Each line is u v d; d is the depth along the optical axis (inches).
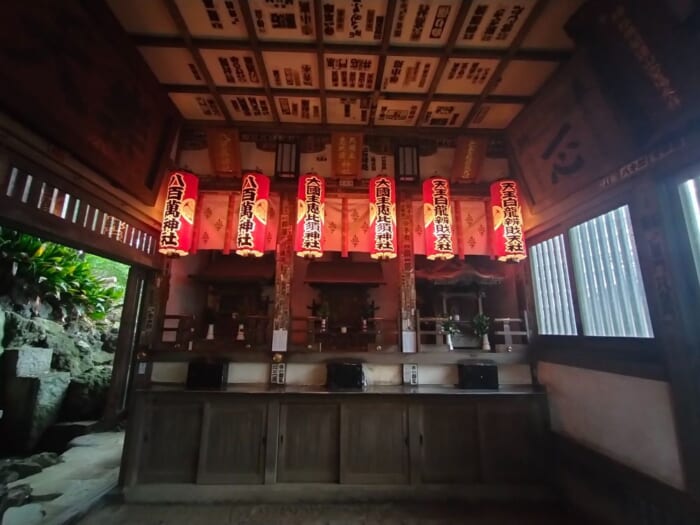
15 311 322.3
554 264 204.1
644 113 134.1
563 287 197.0
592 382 172.2
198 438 190.1
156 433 190.5
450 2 149.9
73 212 153.7
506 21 159.0
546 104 192.4
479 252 239.6
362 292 305.6
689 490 120.3
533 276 225.1
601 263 167.9
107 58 156.9
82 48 141.9
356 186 238.1
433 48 175.0
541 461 194.5
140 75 181.8
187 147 241.0
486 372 212.2
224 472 186.5
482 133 242.8
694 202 127.0
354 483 186.4
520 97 207.2
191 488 183.3
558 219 195.9
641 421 143.3
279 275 227.8
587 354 173.3
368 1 149.9
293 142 244.1
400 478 188.1
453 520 167.8
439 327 237.0
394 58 180.5
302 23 161.6
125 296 287.4
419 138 248.5
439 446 192.9
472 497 185.9
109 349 392.5
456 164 238.4
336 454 190.9
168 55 181.8
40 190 136.0
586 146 169.5
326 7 152.9
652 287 136.8
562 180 189.5
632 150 143.8
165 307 224.4
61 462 221.8
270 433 191.3
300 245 201.6
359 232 239.6
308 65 187.2
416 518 169.2
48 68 128.0
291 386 212.7
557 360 198.1
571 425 185.9
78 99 145.1
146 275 226.5
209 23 162.2
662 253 132.8
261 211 206.1
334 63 184.4
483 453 192.7
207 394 194.2
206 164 238.8
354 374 209.0
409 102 214.8
